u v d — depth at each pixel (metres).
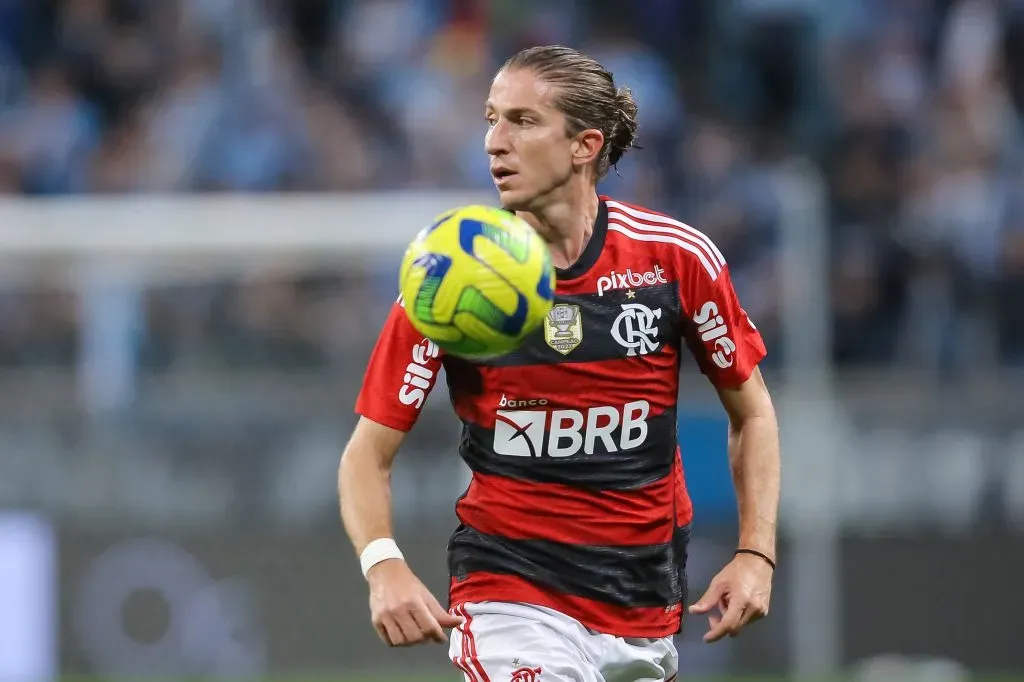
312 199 32.28
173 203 30.91
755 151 40.53
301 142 38.06
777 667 30.95
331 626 30.59
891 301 32.25
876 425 31.06
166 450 30.55
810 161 39.47
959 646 30.94
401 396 13.93
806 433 30.98
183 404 30.56
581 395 13.73
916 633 30.97
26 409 30.38
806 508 30.98
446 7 44.41
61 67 42.22
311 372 30.75
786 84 42.41
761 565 14.05
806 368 31.09
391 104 41.16
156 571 30.45
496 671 13.80
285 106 38.91
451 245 12.23
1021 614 30.92
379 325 30.73
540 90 13.38
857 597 31.02
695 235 14.13
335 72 42.12
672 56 44.44
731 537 30.25
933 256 32.47
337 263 30.70
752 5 42.66
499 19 44.31
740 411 14.59
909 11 42.81
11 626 30.17
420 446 30.59
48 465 30.39
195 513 30.56
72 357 30.52
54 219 30.28
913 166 38.12
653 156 37.78
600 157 13.88
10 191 39.25
